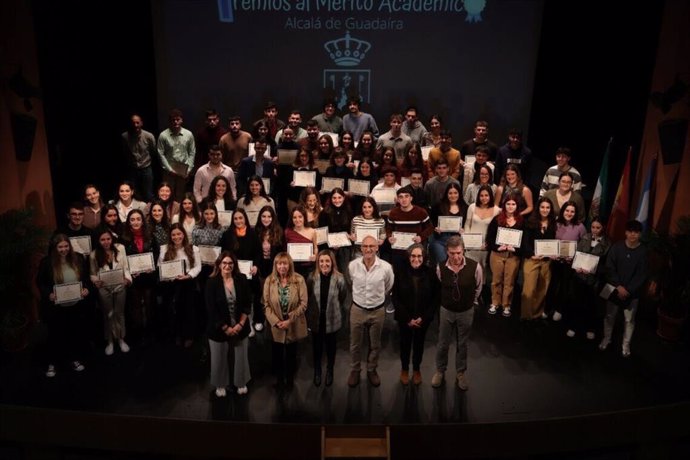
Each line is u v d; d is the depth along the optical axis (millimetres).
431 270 5598
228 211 6965
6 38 6531
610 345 6559
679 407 5531
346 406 5551
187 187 8953
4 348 6359
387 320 6941
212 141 8789
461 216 6848
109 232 6160
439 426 5273
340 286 5609
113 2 9117
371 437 5297
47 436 5414
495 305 7031
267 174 7953
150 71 9633
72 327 5945
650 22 7848
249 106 9859
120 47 9312
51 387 5766
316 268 5594
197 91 9766
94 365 6109
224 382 5621
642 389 5867
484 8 9500
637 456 5625
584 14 9344
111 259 6164
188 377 5941
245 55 9656
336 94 9828
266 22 9539
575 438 5383
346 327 6809
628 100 8344
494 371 6074
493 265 6875
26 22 6785
